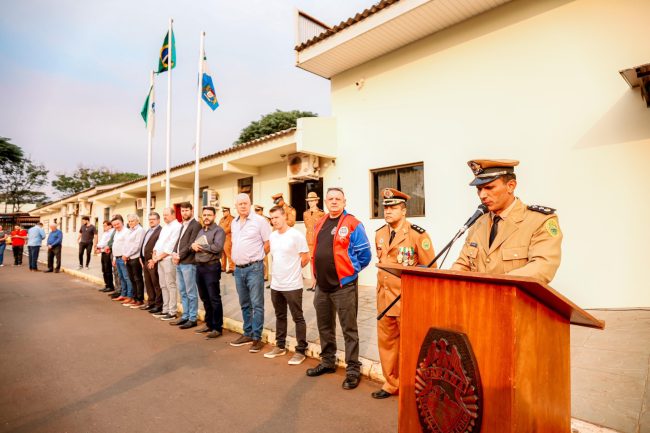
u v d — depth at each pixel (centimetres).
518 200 209
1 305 727
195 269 572
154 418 293
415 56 710
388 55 754
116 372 388
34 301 770
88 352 449
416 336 179
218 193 1188
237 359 427
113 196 1758
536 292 144
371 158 777
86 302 763
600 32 520
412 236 320
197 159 824
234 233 478
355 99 810
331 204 362
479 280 151
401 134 727
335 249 350
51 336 516
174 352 451
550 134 555
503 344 143
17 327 563
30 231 1310
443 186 666
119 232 791
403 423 182
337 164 838
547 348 158
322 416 294
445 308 166
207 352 451
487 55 620
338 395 332
